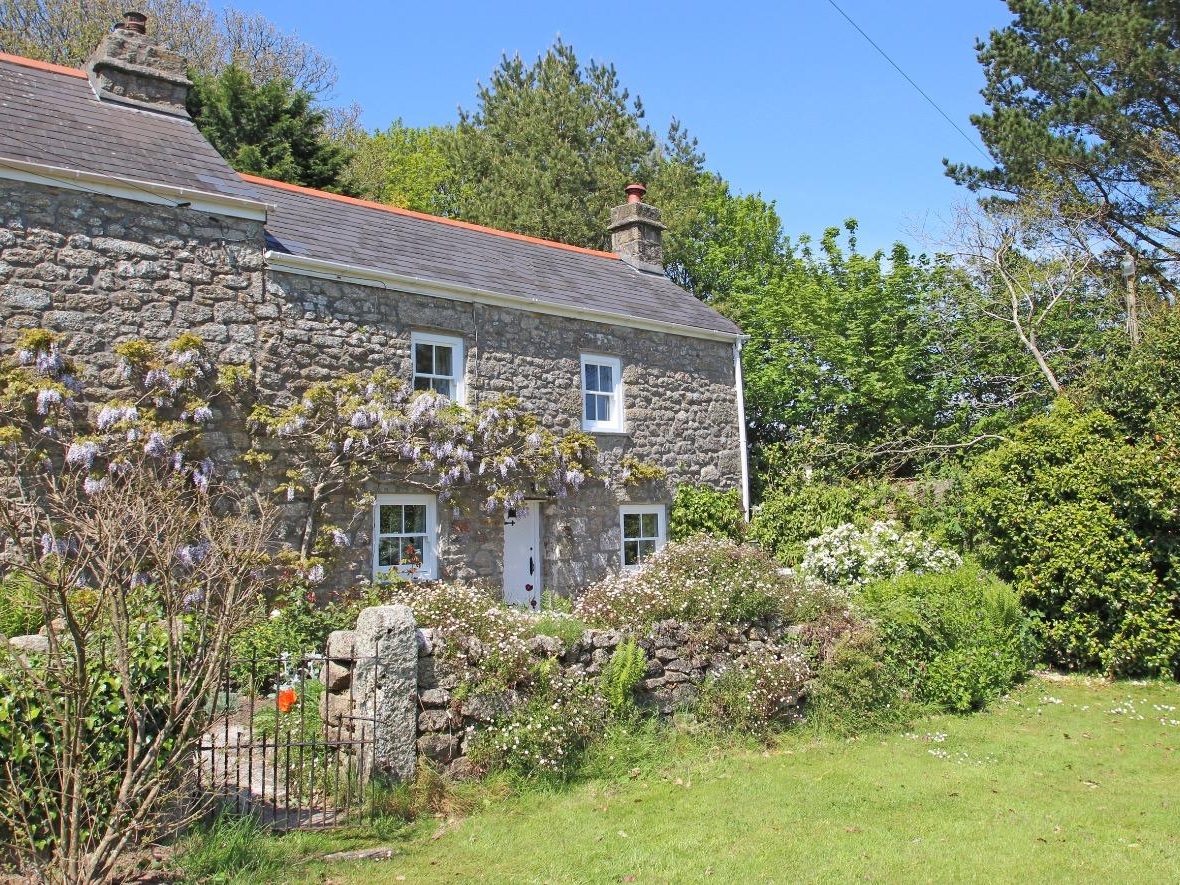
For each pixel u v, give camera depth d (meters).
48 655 4.11
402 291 11.13
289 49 27.91
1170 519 9.48
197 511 8.63
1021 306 18.48
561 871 4.58
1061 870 4.67
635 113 27.66
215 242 9.52
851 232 20.33
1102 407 10.89
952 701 8.30
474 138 26.42
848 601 8.73
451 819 5.32
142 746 4.23
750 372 19.42
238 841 4.55
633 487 13.66
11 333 8.23
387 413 10.34
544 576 12.41
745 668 7.58
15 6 21.61
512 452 11.84
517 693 6.27
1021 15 17.61
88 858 3.80
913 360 18.83
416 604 7.10
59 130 9.12
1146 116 16.75
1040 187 17.12
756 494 17.06
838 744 7.17
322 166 21.50
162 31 23.72
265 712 6.68
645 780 6.16
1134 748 7.18
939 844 5.04
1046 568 9.95
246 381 9.55
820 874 4.60
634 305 14.45
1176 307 11.84
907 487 15.02
